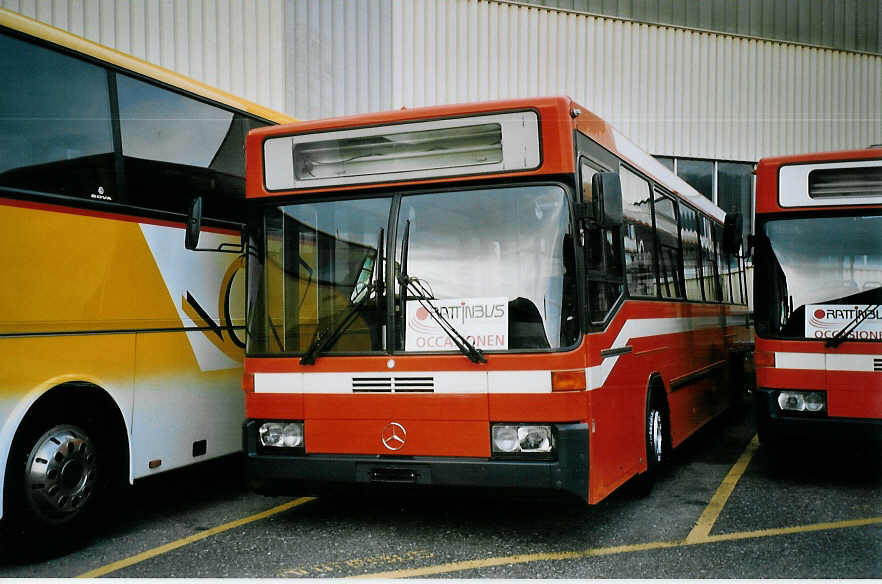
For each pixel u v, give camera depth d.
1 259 4.87
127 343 5.79
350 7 13.89
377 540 5.42
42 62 5.26
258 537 5.57
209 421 6.61
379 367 5.22
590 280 5.25
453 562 4.91
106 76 5.75
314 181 5.61
